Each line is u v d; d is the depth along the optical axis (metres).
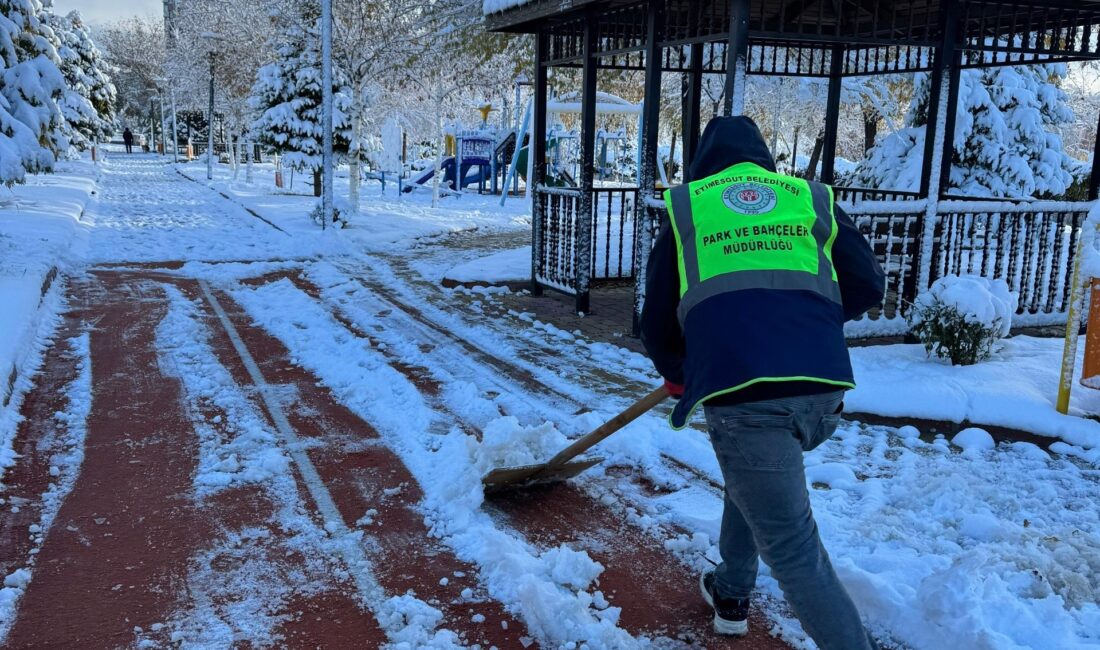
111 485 4.21
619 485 4.32
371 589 3.27
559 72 23.33
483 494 4.07
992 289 5.82
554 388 5.95
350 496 4.12
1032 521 3.79
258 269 11.25
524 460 4.16
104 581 3.29
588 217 8.48
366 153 23.56
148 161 49.31
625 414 3.47
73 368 6.29
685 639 2.97
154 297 9.11
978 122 14.19
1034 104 14.52
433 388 5.94
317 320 8.05
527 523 3.88
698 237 2.49
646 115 7.24
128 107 72.44
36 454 4.60
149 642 2.90
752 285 2.39
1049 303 7.42
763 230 2.46
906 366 5.74
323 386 6.00
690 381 2.44
